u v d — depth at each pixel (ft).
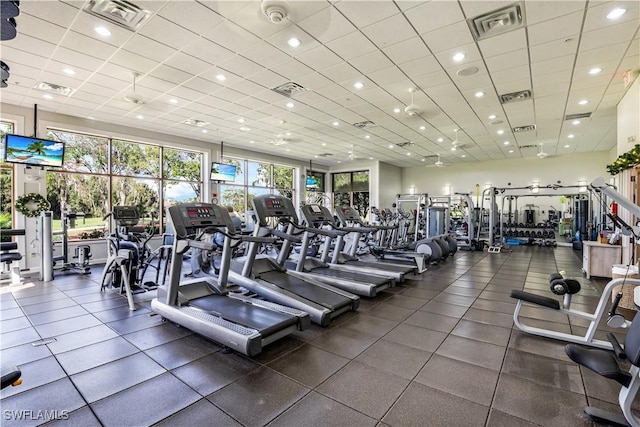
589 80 17.04
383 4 10.76
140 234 18.13
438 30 12.37
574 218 35.68
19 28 12.09
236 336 8.64
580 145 34.55
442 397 7.06
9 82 17.22
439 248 23.48
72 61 14.88
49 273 18.39
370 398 7.02
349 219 21.03
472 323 11.59
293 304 11.76
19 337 10.28
